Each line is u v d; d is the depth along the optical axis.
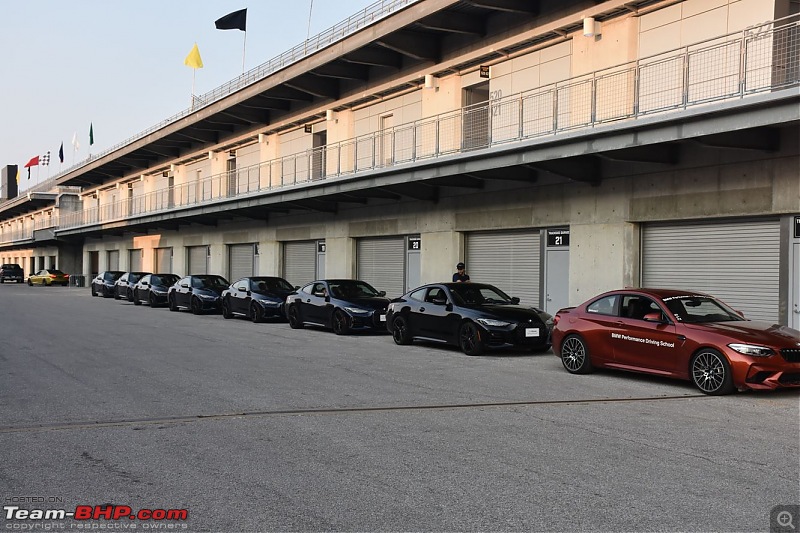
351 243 27.16
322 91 27.41
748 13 14.29
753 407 8.69
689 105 13.67
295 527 4.60
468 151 19.19
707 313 10.62
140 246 49.06
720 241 14.80
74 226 55.47
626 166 16.47
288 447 6.64
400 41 22.08
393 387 10.09
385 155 25.41
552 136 16.14
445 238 22.17
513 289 20.02
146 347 15.02
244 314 23.72
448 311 14.63
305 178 30.06
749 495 5.25
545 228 18.97
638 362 10.58
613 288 16.73
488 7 18.66
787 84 11.86
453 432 7.26
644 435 7.15
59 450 6.54
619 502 5.08
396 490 5.36
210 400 9.02
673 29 15.79
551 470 5.88
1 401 8.90
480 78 21.41
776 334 9.60
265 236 33.38
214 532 4.53
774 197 13.49
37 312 26.34
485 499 5.14
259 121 32.81
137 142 42.69
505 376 11.25
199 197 40.50
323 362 12.86
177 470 5.89
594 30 17.17
